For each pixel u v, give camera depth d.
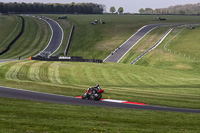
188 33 191.00
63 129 20.61
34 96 43.00
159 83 82.94
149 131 21.38
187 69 124.69
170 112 32.34
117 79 86.81
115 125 23.08
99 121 24.47
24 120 22.84
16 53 177.75
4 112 26.02
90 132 20.20
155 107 37.56
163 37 192.25
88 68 102.00
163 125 24.28
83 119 25.02
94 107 33.72
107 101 41.56
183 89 68.81
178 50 158.38
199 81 89.12
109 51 176.88
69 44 198.12
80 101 40.12
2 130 19.17
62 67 101.31
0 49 186.38
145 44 182.12
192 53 150.25
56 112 27.84
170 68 128.25
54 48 191.62
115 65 113.12
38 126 20.97
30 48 191.50
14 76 77.25
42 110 28.62
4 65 95.94
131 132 20.73
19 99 38.31
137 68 110.50
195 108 38.12
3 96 40.91
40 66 100.50
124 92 54.66
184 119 27.64
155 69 113.25
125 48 179.00
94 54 174.62
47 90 50.97
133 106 37.53
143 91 59.34
